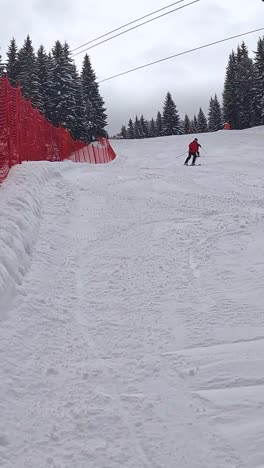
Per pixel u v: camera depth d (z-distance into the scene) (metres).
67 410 3.09
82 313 4.82
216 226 8.12
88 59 64.62
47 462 2.58
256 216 8.83
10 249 5.61
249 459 2.57
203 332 4.21
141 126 118.62
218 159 26.02
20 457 2.61
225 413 3.01
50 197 10.43
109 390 3.35
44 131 20.44
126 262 6.42
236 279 5.46
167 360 3.76
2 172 10.06
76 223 8.88
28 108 15.62
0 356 3.74
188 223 8.46
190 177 15.97
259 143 36.16
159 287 5.42
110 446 2.73
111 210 9.97
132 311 4.80
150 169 19.03
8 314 4.51
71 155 29.36
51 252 6.83
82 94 55.06
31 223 7.40
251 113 68.56
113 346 4.05
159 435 2.82
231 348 3.88
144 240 7.44
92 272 6.11
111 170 18.67
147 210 9.83
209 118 100.38
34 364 3.73
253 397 3.16
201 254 6.53
